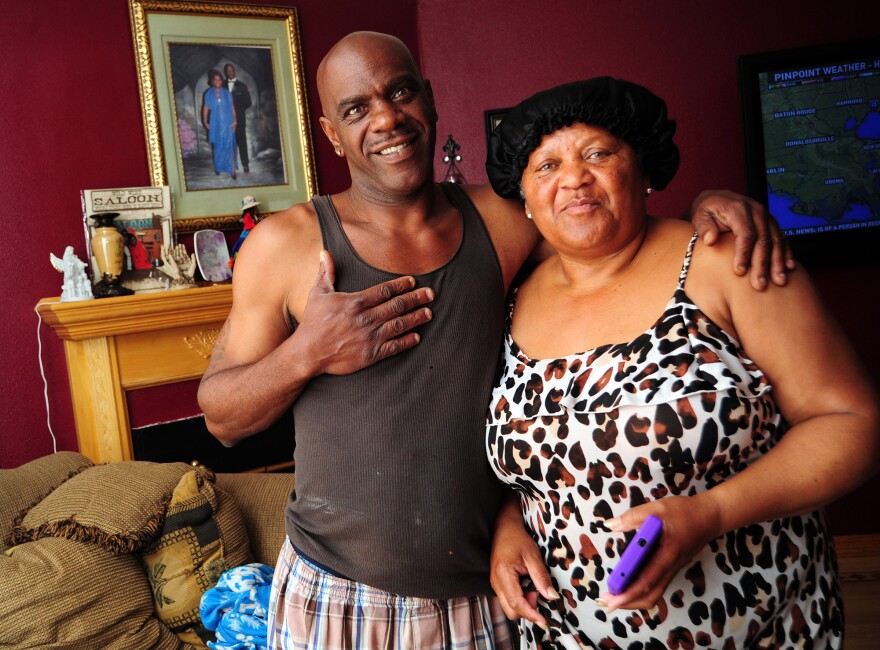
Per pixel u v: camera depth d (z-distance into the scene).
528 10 3.64
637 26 3.50
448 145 3.45
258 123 3.56
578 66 3.59
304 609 1.31
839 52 3.21
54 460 2.41
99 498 2.09
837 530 3.51
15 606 1.78
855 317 3.43
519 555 1.25
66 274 2.93
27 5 3.04
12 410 3.07
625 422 1.11
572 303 1.26
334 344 1.21
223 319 3.23
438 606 1.30
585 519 1.17
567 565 1.21
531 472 1.21
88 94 3.17
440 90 3.83
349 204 1.35
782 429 1.14
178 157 3.35
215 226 3.44
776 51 3.24
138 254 3.17
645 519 0.99
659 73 3.49
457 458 1.26
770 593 1.12
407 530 1.25
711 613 1.12
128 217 3.15
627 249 1.23
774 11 3.37
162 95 3.30
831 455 1.04
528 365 1.25
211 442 3.26
